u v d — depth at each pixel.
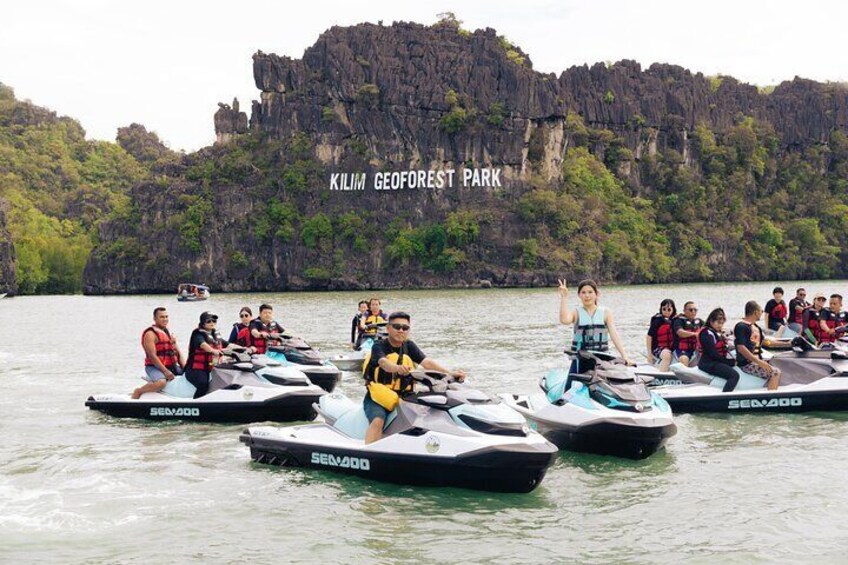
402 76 157.38
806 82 192.25
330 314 60.00
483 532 9.46
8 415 16.83
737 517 9.89
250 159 161.50
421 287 148.12
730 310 58.69
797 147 187.75
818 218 178.75
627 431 12.40
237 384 15.98
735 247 166.75
